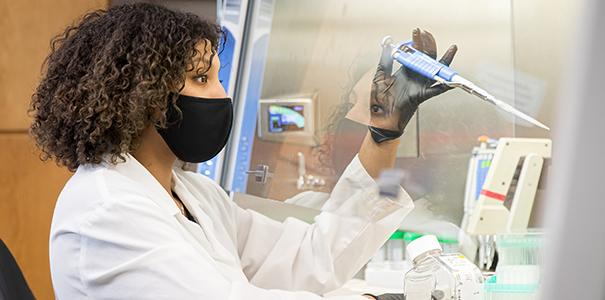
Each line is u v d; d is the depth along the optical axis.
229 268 1.41
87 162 1.33
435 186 1.57
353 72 1.70
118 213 1.23
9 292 1.25
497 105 1.44
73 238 1.27
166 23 1.33
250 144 2.01
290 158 1.88
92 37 1.34
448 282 1.28
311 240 1.67
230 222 1.65
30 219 2.70
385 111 1.62
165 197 1.35
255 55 2.00
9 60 2.65
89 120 1.29
